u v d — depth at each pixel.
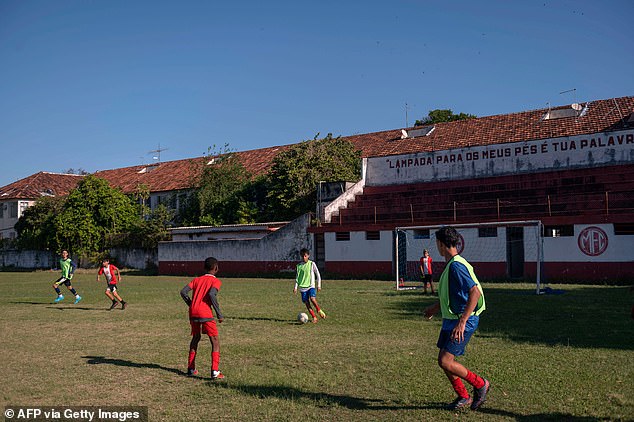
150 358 9.81
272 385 7.85
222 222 44.81
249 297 20.72
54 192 63.97
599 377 7.80
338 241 33.06
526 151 33.59
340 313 15.40
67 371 8.87
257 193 44.94
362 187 38.56
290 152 42.53
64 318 15.52
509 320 13.36
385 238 31.45
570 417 6.25
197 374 8.56
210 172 47.16
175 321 14.58
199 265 39.25
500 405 6.71
